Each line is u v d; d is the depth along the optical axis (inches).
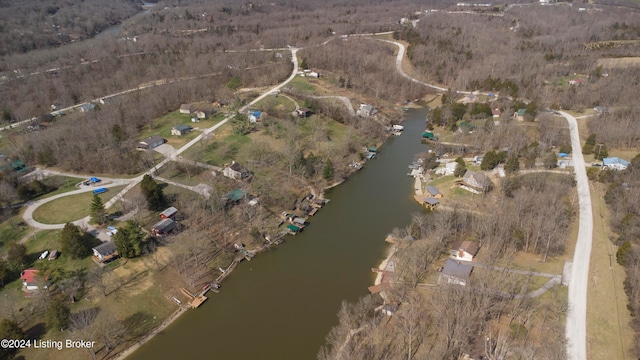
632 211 3858.3
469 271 3225.9
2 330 2719.0
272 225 4124.0
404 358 2583.7
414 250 3604.8
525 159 5007.4
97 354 2785.4
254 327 3026.6
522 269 3351.4
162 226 3789.4
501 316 2881.4
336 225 4188.0
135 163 4862.2
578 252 3526.1
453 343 2618.1
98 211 3833.7
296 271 3563.0
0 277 3169.3
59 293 3154.5
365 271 3558.1
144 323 3026.6
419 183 4923.7
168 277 3385.8
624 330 2785.4
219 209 4146.2
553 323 2817.4
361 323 2913.4
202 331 2997.0
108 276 3314.5
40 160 5039.4
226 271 3543.3
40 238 3690.9
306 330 2999.5
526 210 3892.7
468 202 4365.2
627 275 3189.0
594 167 4712.1
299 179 4899.1
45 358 2723.9
